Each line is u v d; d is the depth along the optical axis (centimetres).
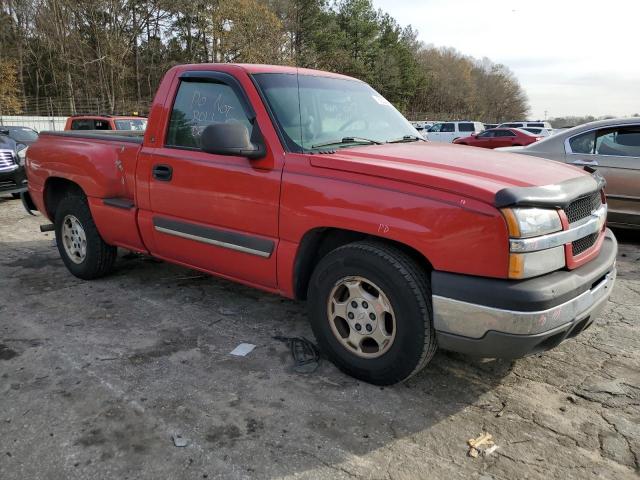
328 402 299
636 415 290
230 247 363
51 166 502
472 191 264
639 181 633
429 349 289
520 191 260
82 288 487
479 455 256
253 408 292
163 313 427
